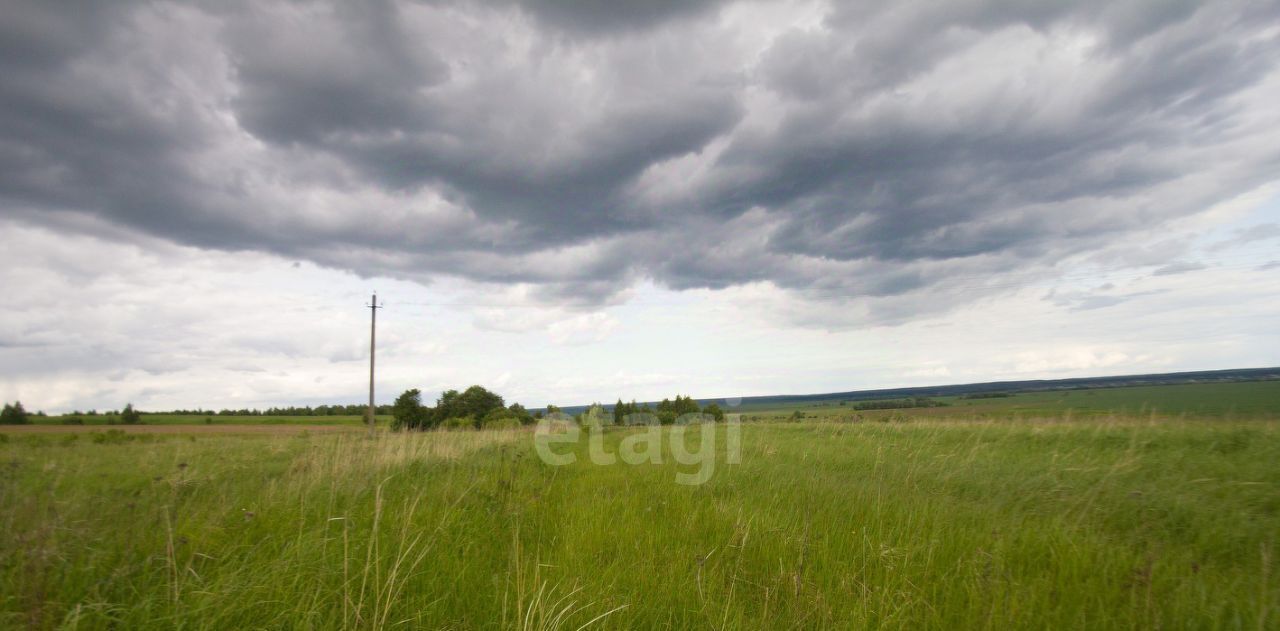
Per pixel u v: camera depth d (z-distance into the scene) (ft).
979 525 16.78
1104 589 11.82
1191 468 23.71
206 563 12.42
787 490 23.31
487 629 10.58
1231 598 11.40
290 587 10.78
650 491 24.25
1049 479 22.65
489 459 33.12
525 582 12.07
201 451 39.22
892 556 14.02
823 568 13.83
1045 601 11.09
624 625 10.96
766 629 10.82
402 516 16.43
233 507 16.21
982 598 11.26
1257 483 20.36
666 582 13.12
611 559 15.33
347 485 20.48
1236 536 15.43
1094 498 19.10
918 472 26.23
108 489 19.42
